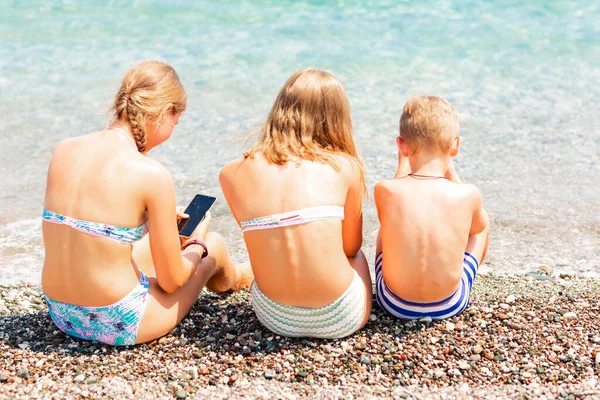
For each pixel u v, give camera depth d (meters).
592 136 6.38
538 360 3.11
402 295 3.38
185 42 9.13
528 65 8.30
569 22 9.65
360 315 3.25
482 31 9.43
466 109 7.07
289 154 3.18
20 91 7.41
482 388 2.92
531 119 6.80
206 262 3.52
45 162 5.91
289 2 10.59
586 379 2.96
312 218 3.06
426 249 3.26
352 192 3.25
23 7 10.31
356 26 9.73
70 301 3.11
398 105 7.18
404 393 2.88
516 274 4.23
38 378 2.96
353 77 8.01
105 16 10.05
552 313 3.53
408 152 3.39
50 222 3.05
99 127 6.54
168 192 3.04
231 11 10.34
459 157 6.05
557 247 4.64
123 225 3.00
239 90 7.60
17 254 4.55
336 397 2.86
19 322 3.50
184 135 6.49
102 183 2.98
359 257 3.53
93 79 7.82
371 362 3.11
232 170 3.23
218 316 3.56
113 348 3.21
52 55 8.56
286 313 3.23
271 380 2.98
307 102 3.24
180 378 2.98
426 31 9.48
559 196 5.35
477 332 3.34
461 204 3.29
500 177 5.68
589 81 7.76
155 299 3.23
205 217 3.68
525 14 10.02
